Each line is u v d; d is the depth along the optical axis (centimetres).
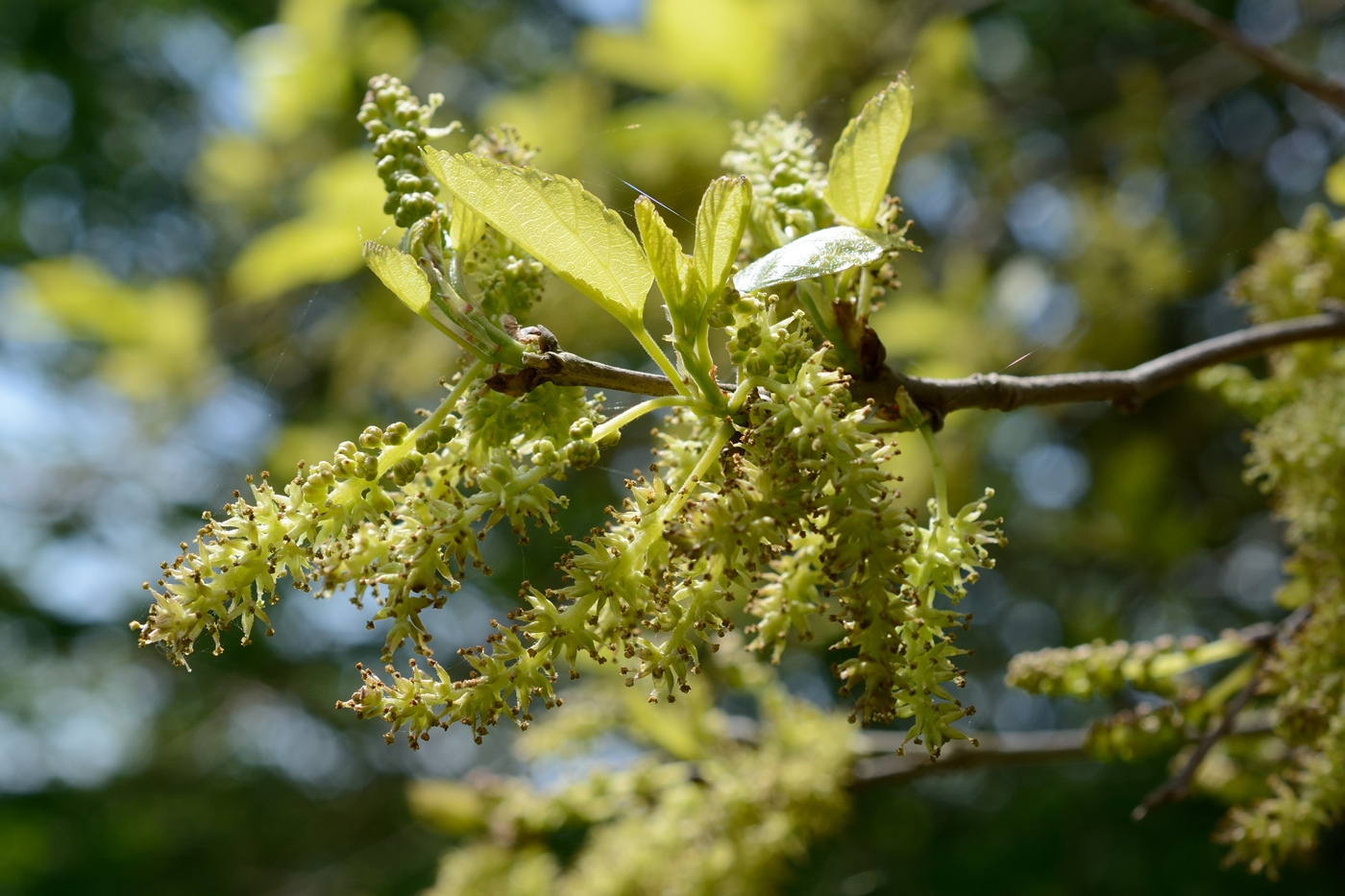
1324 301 230
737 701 539
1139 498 443
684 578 128
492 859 289
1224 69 499
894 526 122
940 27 387
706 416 133
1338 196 254
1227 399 240
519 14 545
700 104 352
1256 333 209
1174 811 448
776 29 353
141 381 451
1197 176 540
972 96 443
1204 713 213
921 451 372
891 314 398
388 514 127
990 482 498
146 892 681
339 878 632
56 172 674
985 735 285
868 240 132
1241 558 516
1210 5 584
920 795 532
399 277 129
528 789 297
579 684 318
